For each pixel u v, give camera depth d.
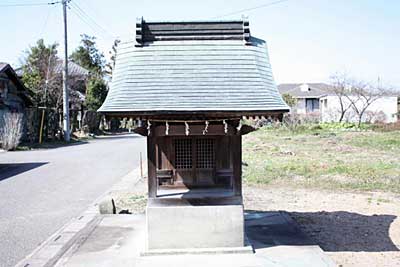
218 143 6.03
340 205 8.83
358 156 17.22
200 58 5.82
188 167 6.05
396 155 17.45
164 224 5.64
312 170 13.42
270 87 5.60
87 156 18.67
